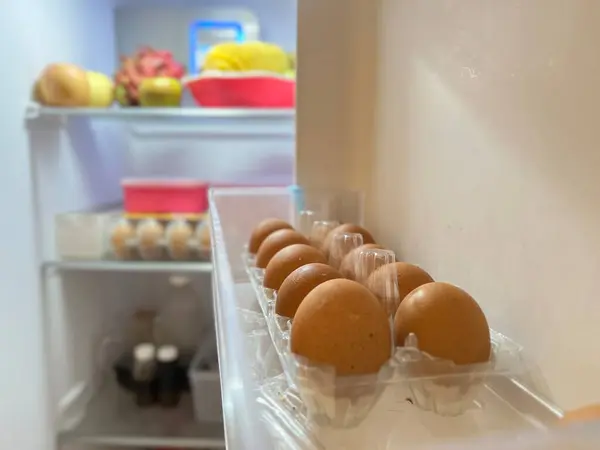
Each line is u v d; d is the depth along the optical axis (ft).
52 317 4.20
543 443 0.75
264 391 1.14
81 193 4.66
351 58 2.66
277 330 1.39
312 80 2.67
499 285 1.35
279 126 5.25
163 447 4.44
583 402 1.02
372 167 2.63
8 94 3.50
